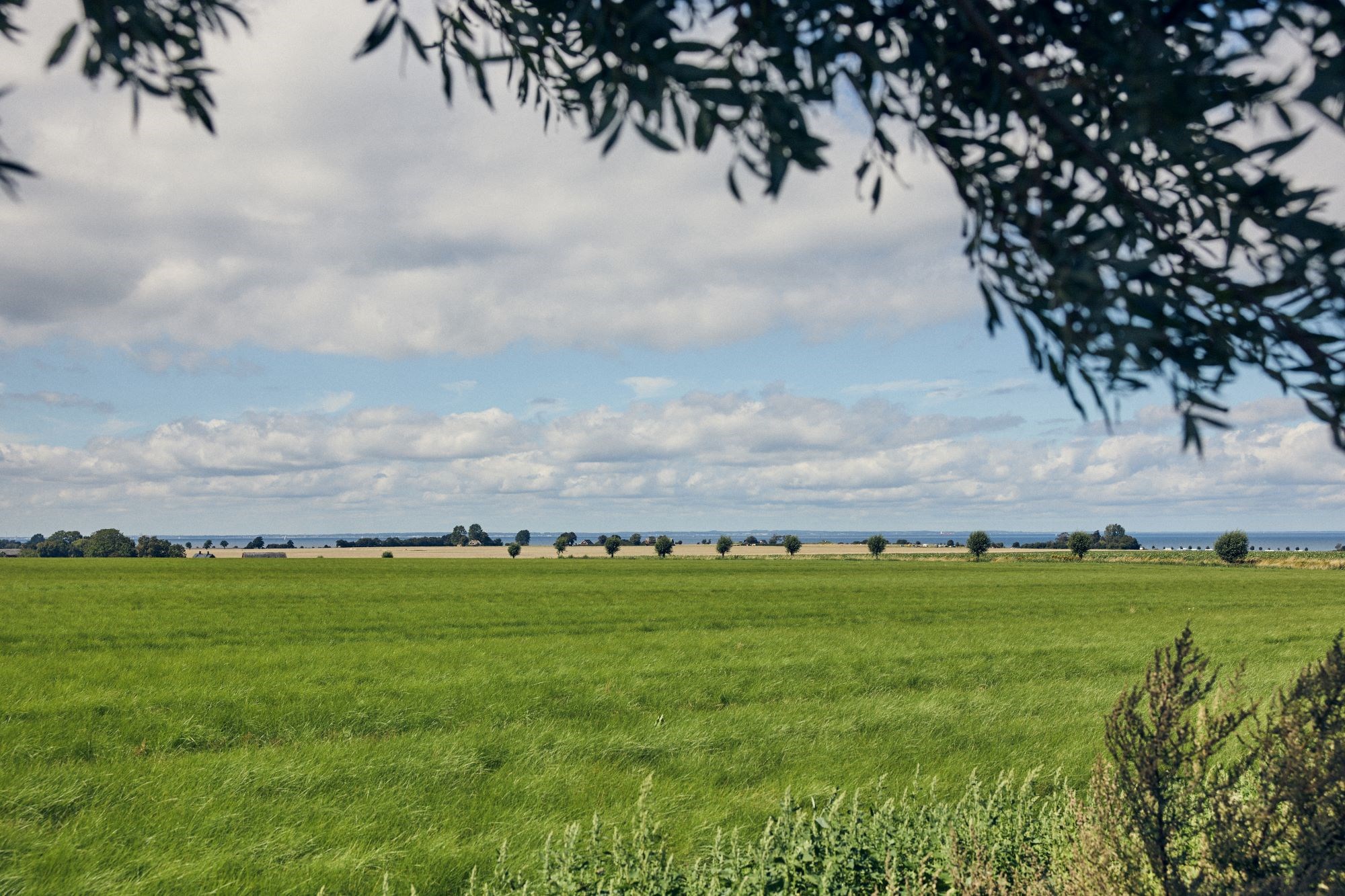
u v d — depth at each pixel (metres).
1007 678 17.53
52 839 6.59
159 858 6.27
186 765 8.96
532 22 1.58
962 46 1.29
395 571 67.12
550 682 15.91
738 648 22.47
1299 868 2.95
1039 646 23.27
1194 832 3.65
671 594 45.78
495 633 26.61
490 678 16.34
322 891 5.04
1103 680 17.12
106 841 6.59
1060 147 1.26
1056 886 4.13
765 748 10.24
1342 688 3.22
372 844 6.75
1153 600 43.78
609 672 17.36
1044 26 1.26
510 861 6.10
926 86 1.31
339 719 12.29
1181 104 1.13
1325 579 64.44
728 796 8.02
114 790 7.95
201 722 11.97
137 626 26.56
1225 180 1.25
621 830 6.77
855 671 18.11
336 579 54.91
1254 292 1.23
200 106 1.29
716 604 39.31
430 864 6.14
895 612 35.88
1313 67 1.09
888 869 4.32
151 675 16.78
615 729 11.27
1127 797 3.51
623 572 70.62
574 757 9.77
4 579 50.00
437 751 9.68
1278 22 1.08
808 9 1.19
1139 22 1.20
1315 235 1.13
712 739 10.66
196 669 17.70
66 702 13.12
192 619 29.16
